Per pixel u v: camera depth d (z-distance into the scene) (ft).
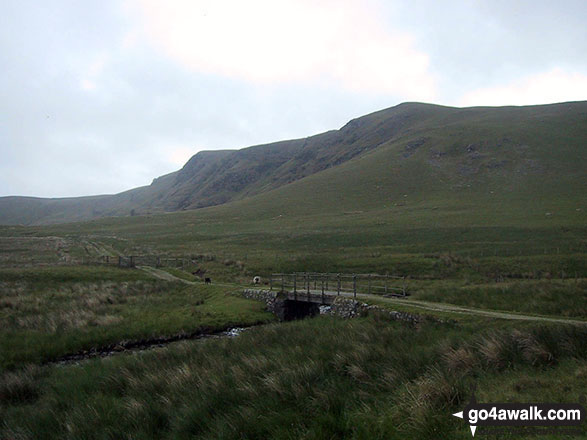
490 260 140.36
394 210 284.20
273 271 149.07
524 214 225.76
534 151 374.63
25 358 59.36
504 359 34.47
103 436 30.32
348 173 429.38
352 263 149.48
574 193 270.87
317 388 32.48
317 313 97.40
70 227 366.22
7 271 131.34
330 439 24.99
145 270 152.56
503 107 598.34
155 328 74.79
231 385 36.37
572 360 31.81
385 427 24.59
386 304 72.23
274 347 53.52
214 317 85.25
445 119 576.20
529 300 73.77
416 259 146.61
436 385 27.84
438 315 60.64
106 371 47.62
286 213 323.37
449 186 340.80
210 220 332.19
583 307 65.77
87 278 131.54
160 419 32.71
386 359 39.17
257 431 27.50
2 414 37.73
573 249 145.69
